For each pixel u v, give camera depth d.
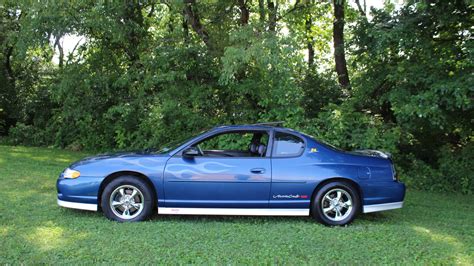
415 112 8.41
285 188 5.55
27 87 18.38
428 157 10.73
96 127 14.29
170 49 11.05
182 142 5.88
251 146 6.23
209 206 5.52
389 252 4.57
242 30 9.58
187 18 11.34
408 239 5.07
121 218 5.47
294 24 12.42
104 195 5.45
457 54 8.66
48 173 8.98
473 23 8.70
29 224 5.19
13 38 12.34
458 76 8.27
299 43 9.48
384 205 5.81
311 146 5.80
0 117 18.31
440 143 10.62
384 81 10.16
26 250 4.27
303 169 5.61
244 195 5.51
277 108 10.05
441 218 6.41
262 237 4.97
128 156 5.66
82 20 10.75
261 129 5.89
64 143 15.29
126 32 11.19
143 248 4.44
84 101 12.64
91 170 5.48
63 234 4.84
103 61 12.29
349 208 5.69
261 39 9.10
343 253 4.49
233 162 5.58
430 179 9.27
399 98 8.84
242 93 10.52
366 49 9.88
